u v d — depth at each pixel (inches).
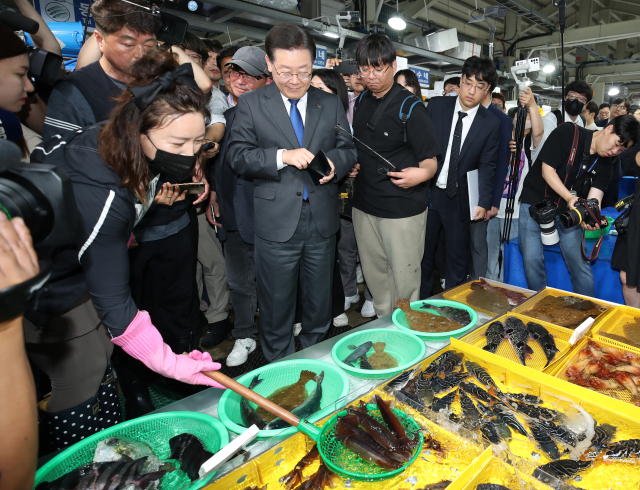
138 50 53.6
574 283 106.7
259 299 77.1
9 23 48.1
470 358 52.9
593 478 37.5
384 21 223.8
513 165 108.0
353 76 118.3
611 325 63.3
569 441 40.3
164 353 41.3
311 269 76.1
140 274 71.4
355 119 93.4
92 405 50.3
